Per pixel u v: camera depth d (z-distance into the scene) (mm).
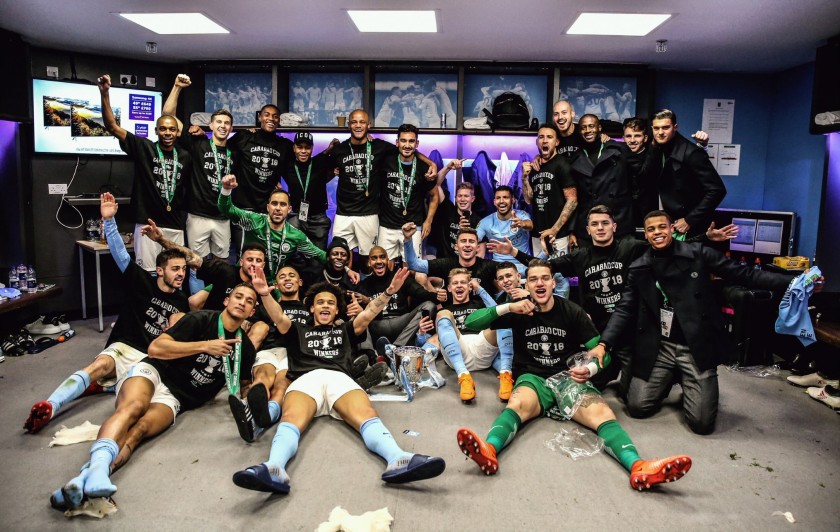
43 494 2643
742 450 3139
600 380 3672
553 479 2793
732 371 4504
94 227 5953
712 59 5793
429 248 6344
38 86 5633
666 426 3436
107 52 5848
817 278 3188
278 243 4766
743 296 4547
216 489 2686
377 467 2889
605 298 3910
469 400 3746
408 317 4527
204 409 3578
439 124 6441
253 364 3588
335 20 4738
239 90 6469
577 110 6379
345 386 3264
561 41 5293
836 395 3789
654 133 4613
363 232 5383
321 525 2361
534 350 3471
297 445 2936
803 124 5824
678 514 2516
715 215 5758
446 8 4398
